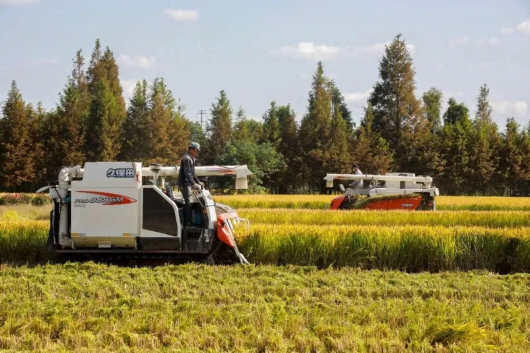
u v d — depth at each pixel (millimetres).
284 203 37281
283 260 15289
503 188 75500
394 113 77312
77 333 8383
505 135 77500
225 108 77562
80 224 13328
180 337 8281
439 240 15227
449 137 74250
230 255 14852
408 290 11156
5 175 63375
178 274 12477
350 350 7871
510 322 8977
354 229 16250
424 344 8000
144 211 13414
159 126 68312
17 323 8789
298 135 76938
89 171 13359
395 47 77312
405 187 29766
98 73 88000
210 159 77312
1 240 15344
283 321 8930
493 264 15242
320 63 77250
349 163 71062
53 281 11578
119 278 12133
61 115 66938
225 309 9672
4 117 64125
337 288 11273
